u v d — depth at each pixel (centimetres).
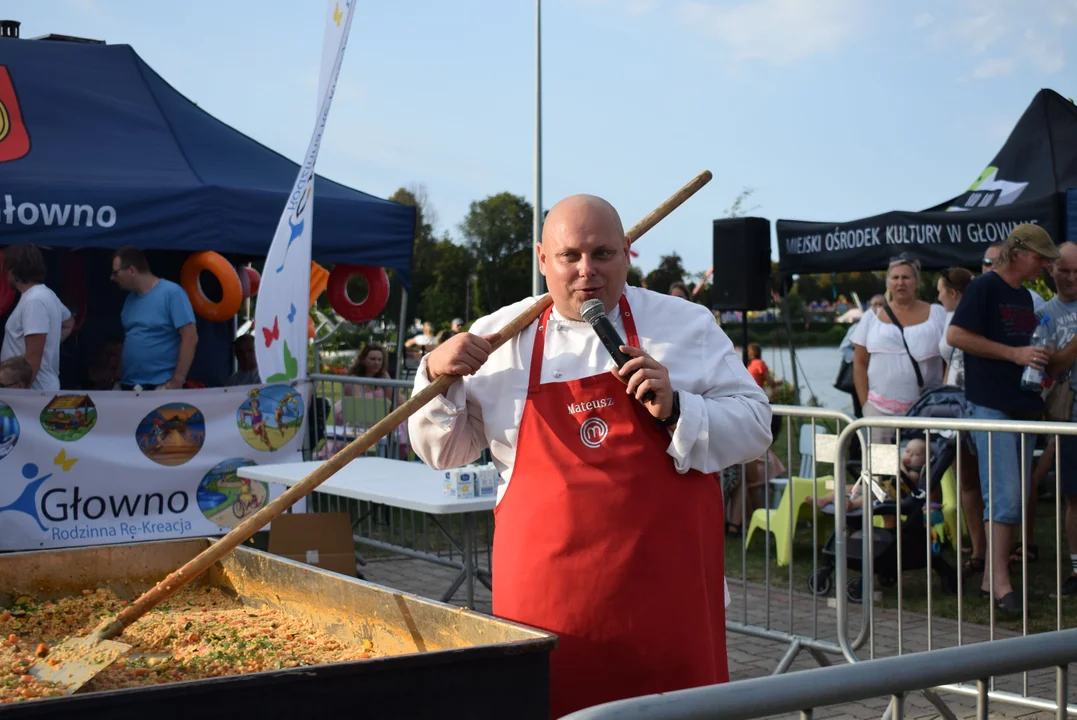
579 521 223
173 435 666
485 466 477
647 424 228
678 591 223
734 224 998
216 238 714
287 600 266
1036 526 803
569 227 227
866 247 930
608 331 225
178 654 229
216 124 834
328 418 776
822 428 770
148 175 716
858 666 144
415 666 176
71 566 281
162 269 870
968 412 560
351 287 1939
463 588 650
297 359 704
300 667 170
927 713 420
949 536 687
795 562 713
